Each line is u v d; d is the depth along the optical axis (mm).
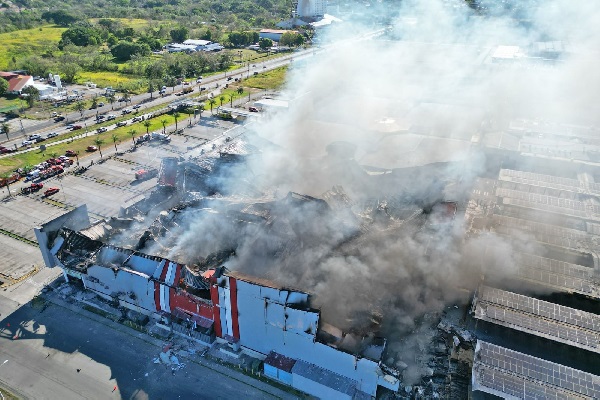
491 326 44562
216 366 45969
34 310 52438
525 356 39281
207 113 113375
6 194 76312
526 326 43156
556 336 42094
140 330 50156
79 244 55531
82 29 187000
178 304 48719
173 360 46406
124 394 42875
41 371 45125
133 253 51281
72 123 106938
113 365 45906
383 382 40594
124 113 113438
